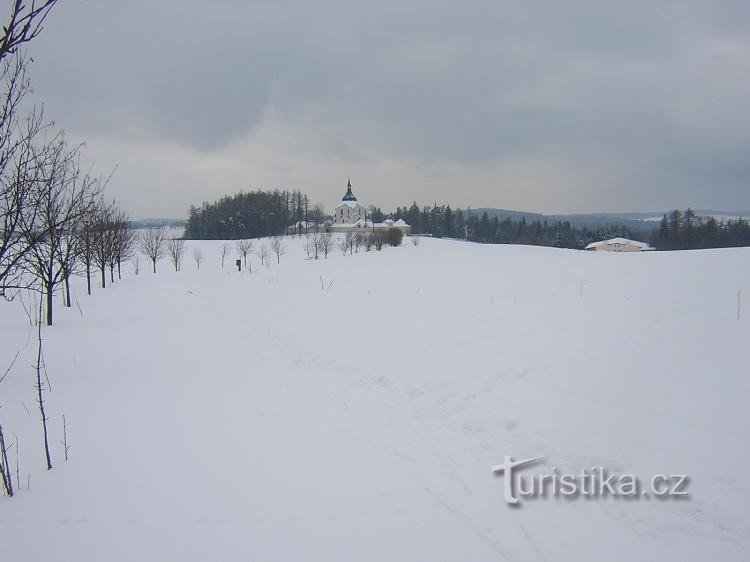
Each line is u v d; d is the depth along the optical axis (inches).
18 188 285.7
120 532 162.7
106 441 239.1
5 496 186.1
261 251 2679.6
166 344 486.9
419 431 248.7
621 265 917.8
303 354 420.5
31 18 162.1
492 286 803.4
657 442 204.2
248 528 164.9
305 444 235.5
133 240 2082.9
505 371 315.0
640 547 152.9
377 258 2203.5
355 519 171.0
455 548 155.0
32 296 952.9
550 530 163.8
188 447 231.9
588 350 332.5
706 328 335.9
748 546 147.8
